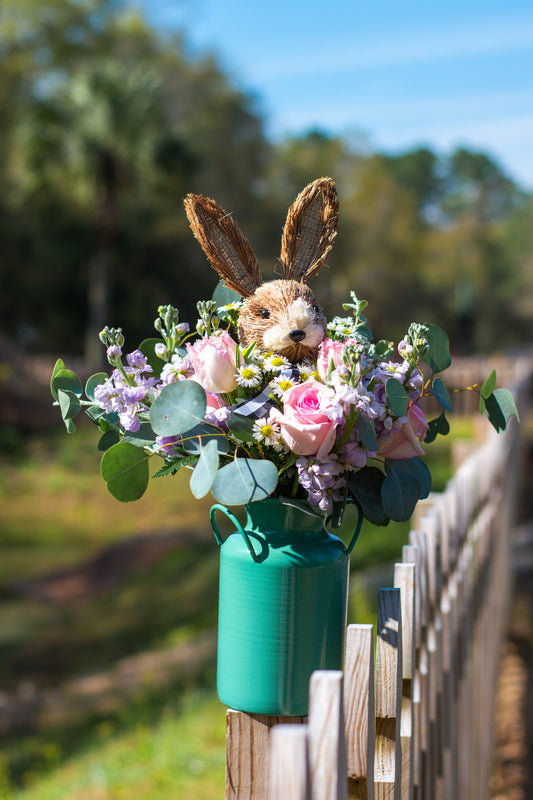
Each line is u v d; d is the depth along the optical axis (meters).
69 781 4.60
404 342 1.36
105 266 23.97
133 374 1.36
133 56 32.34
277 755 0.76
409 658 1.51
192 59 35.12
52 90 21.91
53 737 5.64
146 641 7.92
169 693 6.00
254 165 36.00
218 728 4.77
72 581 10.17
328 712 0.85
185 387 1.25
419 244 49.28
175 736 4.78
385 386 1.28
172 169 21.30
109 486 1.36
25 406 18.16
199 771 4.20
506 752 4.01
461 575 2.59
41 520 12.60
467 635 2.74
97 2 31.30
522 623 5.85
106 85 20.48
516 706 4.48
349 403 1.22
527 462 10.09
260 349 1.42
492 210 86.75
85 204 24.75
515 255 71.38
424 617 1.78
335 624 1.32
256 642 1.29
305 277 1.54
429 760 1.83
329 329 1.46
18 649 7.86
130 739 5.16
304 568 1.28
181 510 12.58
